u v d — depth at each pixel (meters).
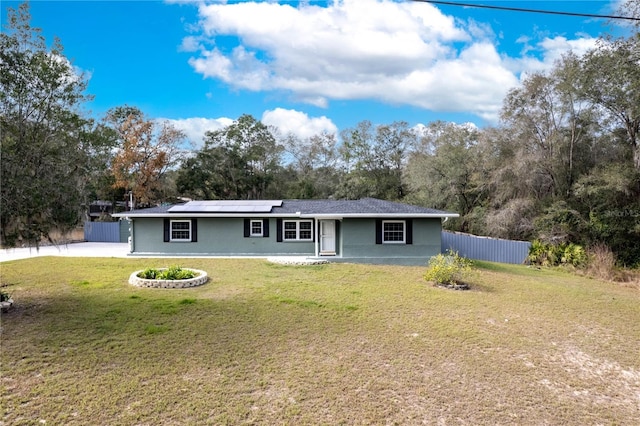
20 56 8.47
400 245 16.27
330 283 12.02
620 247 19.73
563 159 22.05
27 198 7.93
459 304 10.05
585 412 5.14
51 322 7.72
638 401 5.51
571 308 10.27
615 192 19.58
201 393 5.18
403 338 7.52
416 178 28.38
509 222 21.94
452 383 5.78
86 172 9.55
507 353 7.00
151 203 35.38
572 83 20.36
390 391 5.46
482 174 25.31
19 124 8.33
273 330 7.70
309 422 4.62
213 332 7.46
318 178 43.09
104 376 5.53
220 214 17.22
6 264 14.51
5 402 4.76
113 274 12.69
